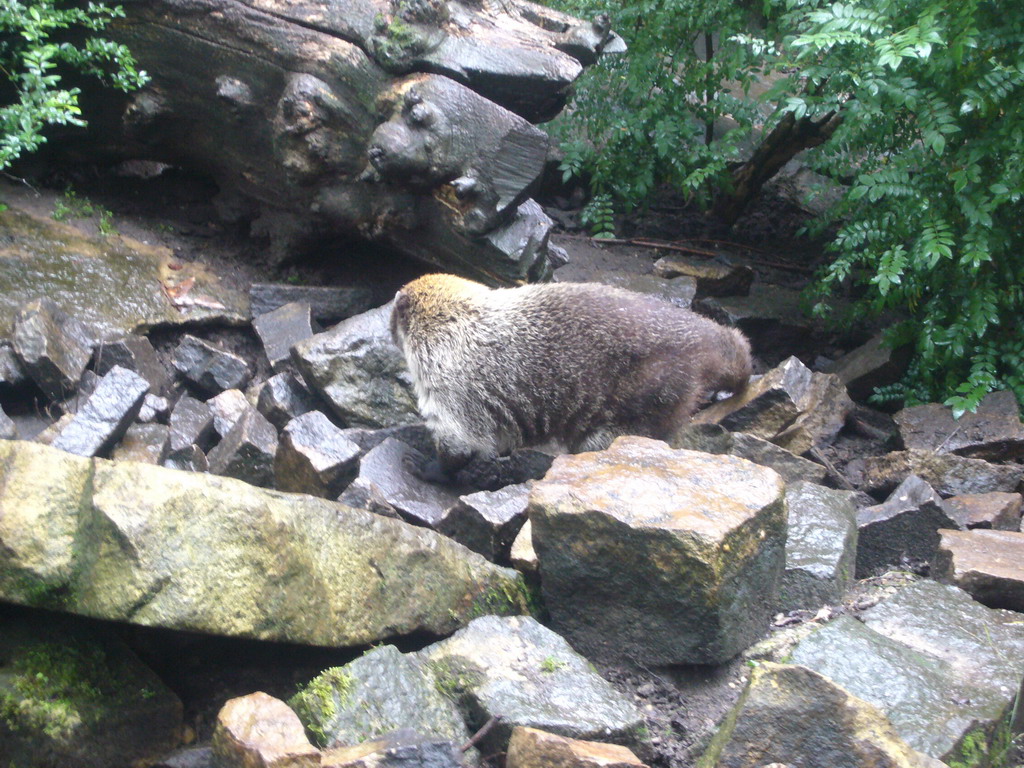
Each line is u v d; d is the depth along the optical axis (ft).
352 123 21.20
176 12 21.48
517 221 21.71
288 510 12.57
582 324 18.26
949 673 12.84
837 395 22.63
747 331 27.25
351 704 11.68
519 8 23.03
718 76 30.76
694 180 29.73
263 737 10.73
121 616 11.42
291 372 20.80
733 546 12.91
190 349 21.18
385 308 21.38
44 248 22.22
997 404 21.20
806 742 10.66
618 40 23.98
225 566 11.83
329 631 12.66
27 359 18.33
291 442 17.04
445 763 10.67
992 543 15.80
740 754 10.84
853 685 12.40
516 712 11.94
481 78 20.98
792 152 31.60
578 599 13.76
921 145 23.97
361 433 19.51
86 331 19.71
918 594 14.62
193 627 11.59
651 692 13.28
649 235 33.09
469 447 18.84
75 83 23.26
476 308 18.84
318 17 21.07
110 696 12.10
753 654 13.58
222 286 23.36
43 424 18.74
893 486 19.77
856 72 22.50
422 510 17.10
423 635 13.75
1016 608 14.80
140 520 11.55
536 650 13.01
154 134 23.62
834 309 28.37
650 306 18.74
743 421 20.74
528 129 20.62
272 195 23.53
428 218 21.85
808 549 15.25
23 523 11.64
